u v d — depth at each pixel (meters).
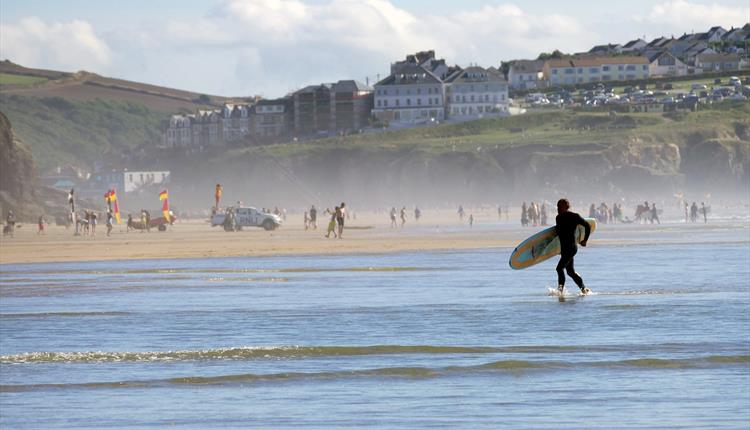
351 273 115.38
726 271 105.25
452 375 43.94
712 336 53.69
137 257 163.25
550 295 79.06
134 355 50.09
